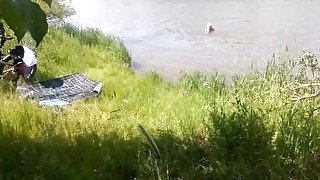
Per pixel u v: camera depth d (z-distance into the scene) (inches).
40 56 321.7
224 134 142.2
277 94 170.2
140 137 155.8
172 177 133.8
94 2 792.9
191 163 139.6
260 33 548.7
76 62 343.0
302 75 191.2
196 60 464.1
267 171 129.7
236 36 545.0
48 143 148.0
